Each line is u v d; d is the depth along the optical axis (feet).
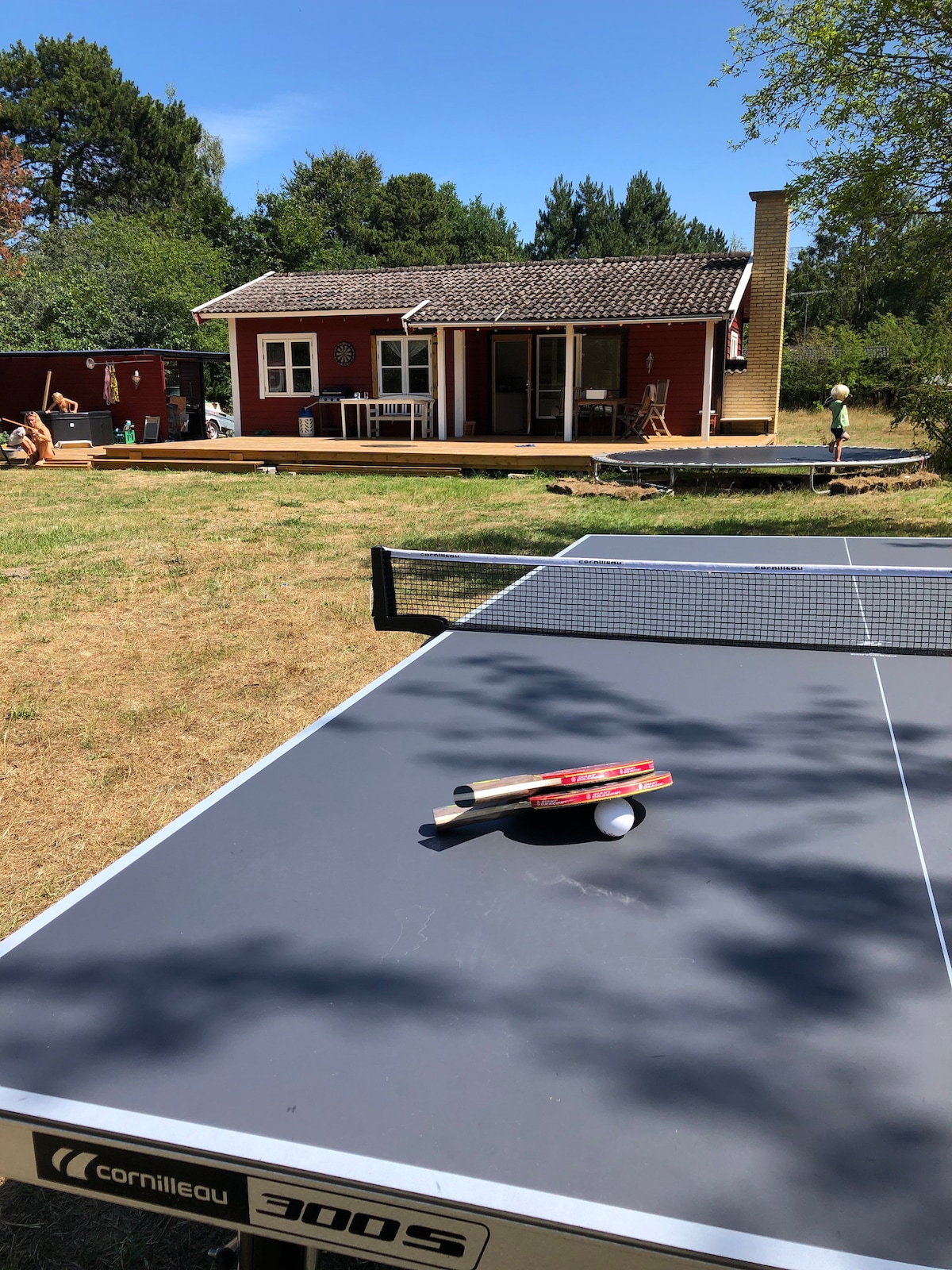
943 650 10.80
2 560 28.86
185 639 20.48
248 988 4.63
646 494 40.32
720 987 4.50
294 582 25.41
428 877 5.69
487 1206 3.32
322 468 52.21
